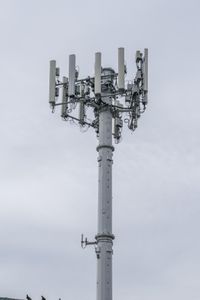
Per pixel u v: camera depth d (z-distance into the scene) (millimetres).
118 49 39188
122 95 39562
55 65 40906
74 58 40094
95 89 38188
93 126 40594
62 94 40500
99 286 36031
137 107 40219
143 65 40250
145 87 39906
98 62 38719
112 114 39812
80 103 40062
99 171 38344
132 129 41469
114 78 39500
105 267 36281
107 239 36781
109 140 38875
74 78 39750
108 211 37375
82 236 37375
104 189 37750
